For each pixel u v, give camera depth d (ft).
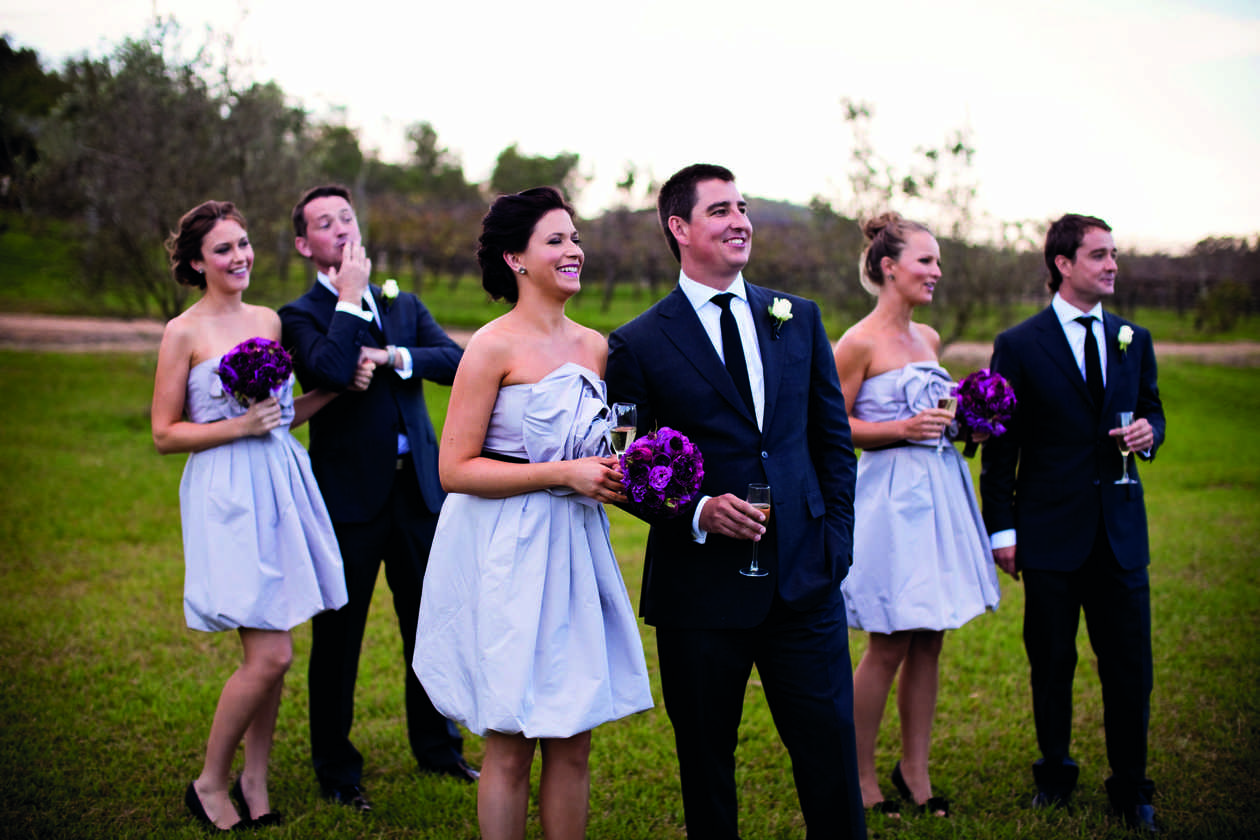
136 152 39.40
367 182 169.27
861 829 9.08
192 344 11.33
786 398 9.46
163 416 11.14
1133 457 11.74
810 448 10.10
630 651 9.02
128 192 39.37
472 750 13.64
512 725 8.25
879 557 11.62
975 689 15.58
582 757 9.01
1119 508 11.58
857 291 48.19
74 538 24.48
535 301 9.09
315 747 12.07
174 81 40.52
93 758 12.80
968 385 11.44
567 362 9.09
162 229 40.45
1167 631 17.85
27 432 38.83
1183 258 97.81
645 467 8.05
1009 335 12.29
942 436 11.96
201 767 12.63
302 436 41.68
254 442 11.18
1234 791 11.89
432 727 12.85
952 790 12.17
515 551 8.52
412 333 13.32
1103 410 11.65
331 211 12.59
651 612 9.38
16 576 21.16
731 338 9.46
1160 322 94.17
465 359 8.79
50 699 14.65
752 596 9.00
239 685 11.00
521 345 8.87
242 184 41.47
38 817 11.16
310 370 11.77
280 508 11.17
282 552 11.16
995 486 12.19
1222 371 62.69
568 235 8.95
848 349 12.07
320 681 11.99
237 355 10.69
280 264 45.73
